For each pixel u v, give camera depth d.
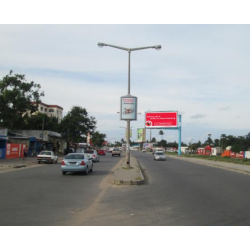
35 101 49.81
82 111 54.22
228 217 7.45
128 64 22.28
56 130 54.88
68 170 17.94
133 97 22.09
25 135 48.53
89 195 10.82
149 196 10.72
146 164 31.80
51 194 10.82
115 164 29.95
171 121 62.03
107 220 7.10
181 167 27.42
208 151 78.12
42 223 6.76
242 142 75.19
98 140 119.06
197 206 8.85
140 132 104.81
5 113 46.75
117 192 11.64
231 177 18.55
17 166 24.00
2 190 11.53
